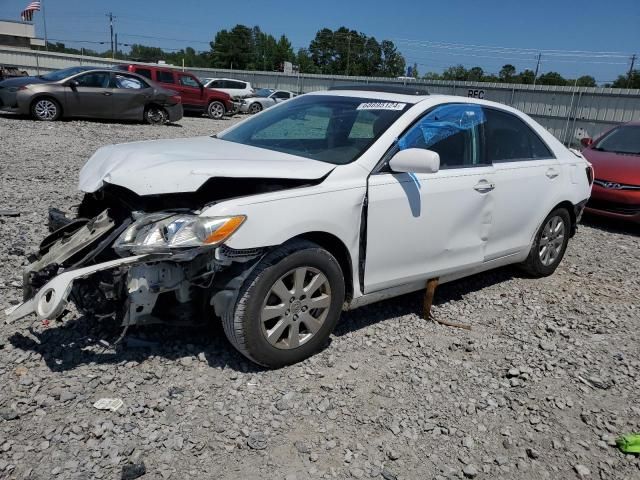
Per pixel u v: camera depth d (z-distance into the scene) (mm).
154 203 3365
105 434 2799
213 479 2598
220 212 3092
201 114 24188
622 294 5492
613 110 21453
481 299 5027
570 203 5590
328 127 4195
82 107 15680
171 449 2750
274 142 4219
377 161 3797
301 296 3449
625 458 3027
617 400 3564
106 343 3262
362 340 4004
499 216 4734
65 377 3207
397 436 3016
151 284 3100
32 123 14422
